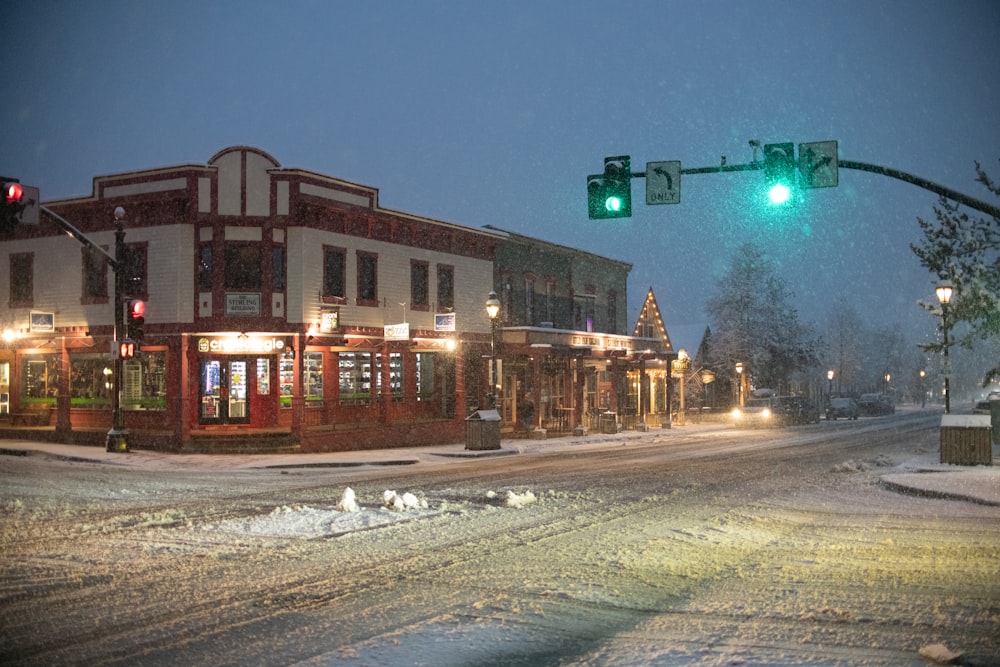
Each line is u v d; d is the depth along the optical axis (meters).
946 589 9.15
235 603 8.52
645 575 9.85
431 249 35.19
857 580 9.61
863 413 73.56
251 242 28.66
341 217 30.72
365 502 16.14
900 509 15.68
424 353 35.34
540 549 11.42
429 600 8.66
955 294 26.78
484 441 30.02
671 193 15.80
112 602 8.55
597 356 44.53
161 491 18.25
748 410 51.16
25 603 8.52
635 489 18.50
